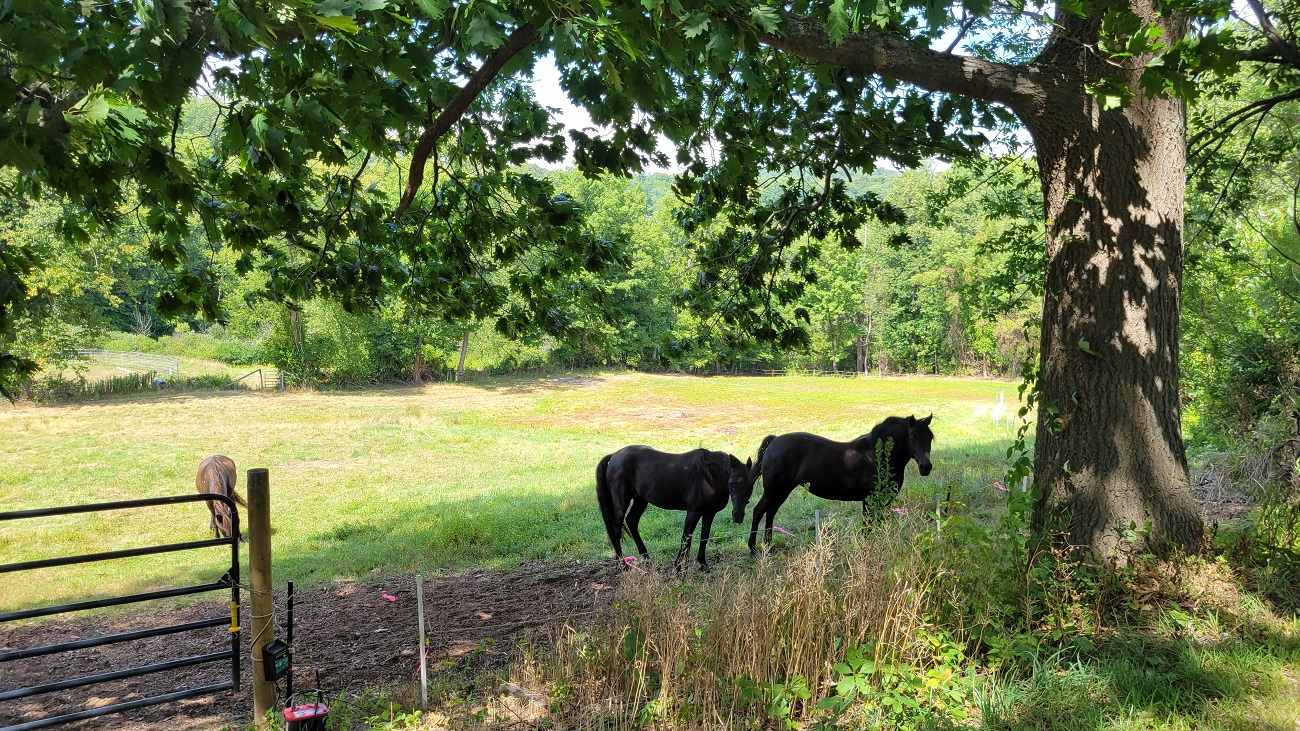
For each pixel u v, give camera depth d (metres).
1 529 13.59
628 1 3.71
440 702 4.83
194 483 18.75
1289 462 6.81
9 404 35.47
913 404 39.41
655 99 3.98
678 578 5.89
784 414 35.84
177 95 3.07
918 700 4.08
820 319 68.25
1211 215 9.58
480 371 62.28
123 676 4.75
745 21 4.06
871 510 7.42
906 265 71.50
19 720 5.38
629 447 8.68
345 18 2.58
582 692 4.66
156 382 44.59
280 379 48.34
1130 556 5.36
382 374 53.88
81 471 20.17
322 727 4.11
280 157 3.93
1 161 3.02
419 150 5.64
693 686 4.40
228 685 5.21
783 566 5.21
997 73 5.57
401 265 7.79
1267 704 3.84
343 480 18.69
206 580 9.81
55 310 35.03
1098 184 5.62
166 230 5.95
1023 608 4.95
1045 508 5.79
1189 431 12.80
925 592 4.75
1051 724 3.77
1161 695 3.99
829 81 5.78
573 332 8.44
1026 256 11.88
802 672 4.40
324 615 7.64
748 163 7.53
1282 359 10.10
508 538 10.73
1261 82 9.87
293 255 8.19
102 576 10.21
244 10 2.55
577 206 7.80
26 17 2.69
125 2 3.41
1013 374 64.50
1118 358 5.56
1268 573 5.16
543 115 7.31
